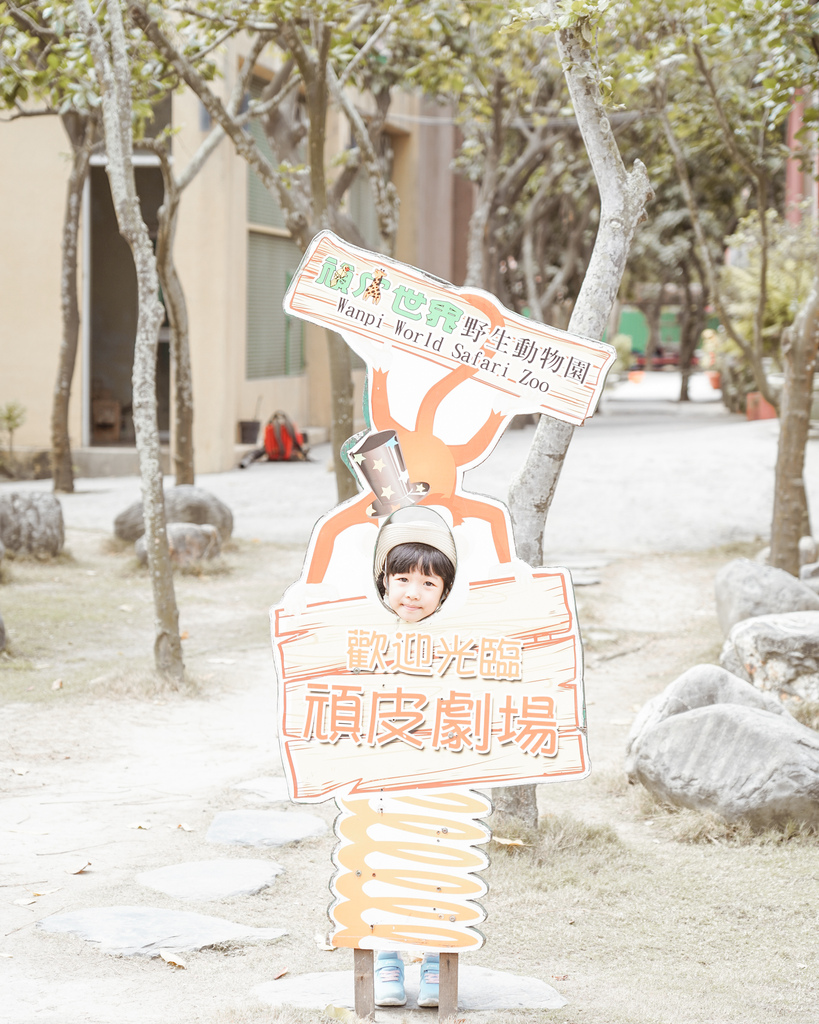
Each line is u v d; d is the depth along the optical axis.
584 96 5.65
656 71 10.97
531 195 32.47
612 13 5.89
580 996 4.16
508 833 5.76
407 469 3.93
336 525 3.91
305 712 3.88
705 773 6.16
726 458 19.91
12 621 10.81
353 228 16.53
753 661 7.84
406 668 3.89
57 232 23.06
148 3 10.37
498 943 4.68
